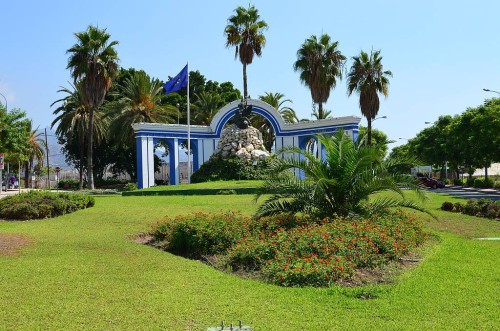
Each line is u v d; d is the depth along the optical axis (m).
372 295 7.00
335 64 41.25
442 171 69.69
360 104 42.16
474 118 40.47
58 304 6.73
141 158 36.75
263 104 39.88
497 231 13.48
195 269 8.84
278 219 11.76
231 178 34.06
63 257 9.95
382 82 41.50
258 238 10.09
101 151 58.03
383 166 12.14
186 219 11.80
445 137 58.03
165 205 19.78
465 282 7.59
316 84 41.31
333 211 12.34
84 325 5.91
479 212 16.98
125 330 5.73
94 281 7.96
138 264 9.27
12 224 15.48
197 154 40.16
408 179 12.34
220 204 19.61
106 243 11.64
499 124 36.25
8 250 10.75
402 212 13.11
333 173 12.29
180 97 59.38
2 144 36.84
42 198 17.53
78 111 47.78
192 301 6.80
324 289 7.38
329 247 8.76
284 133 39.53
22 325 5.94
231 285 7.66
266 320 5.98
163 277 8.23
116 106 46.59
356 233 9.56
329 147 12.43
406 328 5.62
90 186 40.97
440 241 11.60
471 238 12.29
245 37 44.50
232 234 10.62
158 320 6.04
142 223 14.97
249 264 9.15
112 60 39.59
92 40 38.53
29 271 8.68
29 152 57.44
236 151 35.84
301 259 8.27
